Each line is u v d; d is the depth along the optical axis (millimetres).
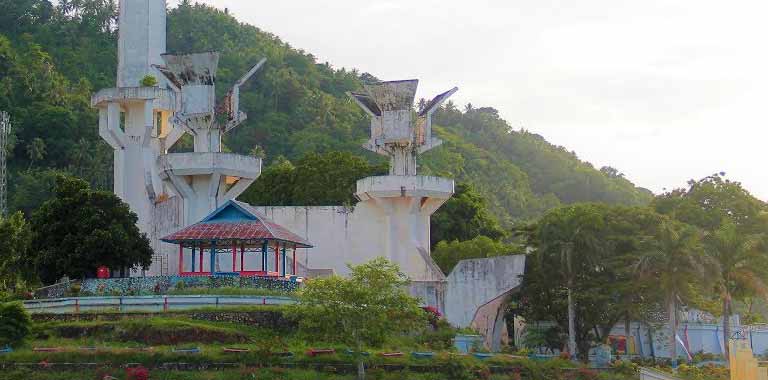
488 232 96625
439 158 171375
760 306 97812
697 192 79750
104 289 58688
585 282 67250
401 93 73000
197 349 50938
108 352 49750
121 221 64188
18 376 47875
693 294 65000
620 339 76438
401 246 72938
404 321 52406
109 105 77688
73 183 64875
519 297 70875
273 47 193375
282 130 157125
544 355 61438
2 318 51281
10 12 161000
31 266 63375
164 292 58500
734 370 40281
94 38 164750
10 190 117000
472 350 58469
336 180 93438
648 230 69875
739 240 66875
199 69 72375
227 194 72562
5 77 131375
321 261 76750
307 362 51094
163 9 82688
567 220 67188
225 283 59344
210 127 73062
